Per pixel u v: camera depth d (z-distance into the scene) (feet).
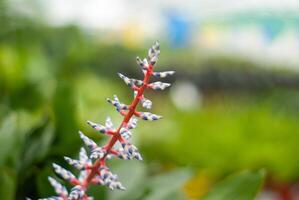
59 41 10.98
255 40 29.99
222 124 9.12
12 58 8.80
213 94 22.35
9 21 10.35
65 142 4.74
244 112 10.21
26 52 9.55
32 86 7.41
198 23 31.07
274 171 8.45
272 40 29.43
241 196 3.98
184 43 29.50
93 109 7.24
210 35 30.83
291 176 8.47
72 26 11.28
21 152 4.57
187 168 4.82
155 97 14.97
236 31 30.73
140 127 8.93
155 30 29.53
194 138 8.70
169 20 30.22
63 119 5.00
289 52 28.86
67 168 4.33
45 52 10.78
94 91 9.86
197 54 28.45
